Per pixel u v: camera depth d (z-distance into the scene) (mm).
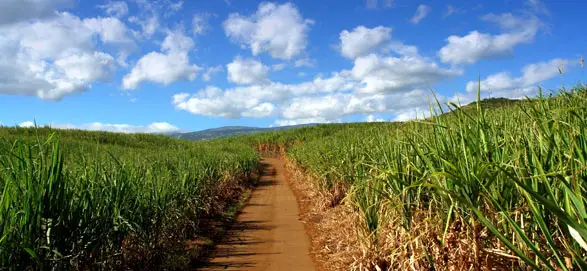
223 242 7883
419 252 3893
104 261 4859
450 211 3305
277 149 44594
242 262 6594
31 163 3840
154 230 6309
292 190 15625
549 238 2307
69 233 4219
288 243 7676
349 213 6676
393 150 5477
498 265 3166
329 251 6457
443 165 3764
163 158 11844
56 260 3891
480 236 3334
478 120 3709
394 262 4539
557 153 2818
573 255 2205
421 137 4688
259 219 10117
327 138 17109
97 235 4672
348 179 8867
